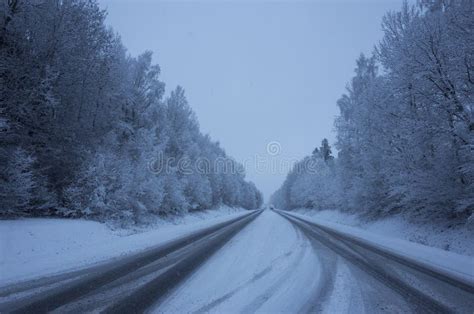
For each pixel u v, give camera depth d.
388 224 19.36
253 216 38.56
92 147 16.86
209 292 5.34
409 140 14.41
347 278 6.54
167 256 8.79
